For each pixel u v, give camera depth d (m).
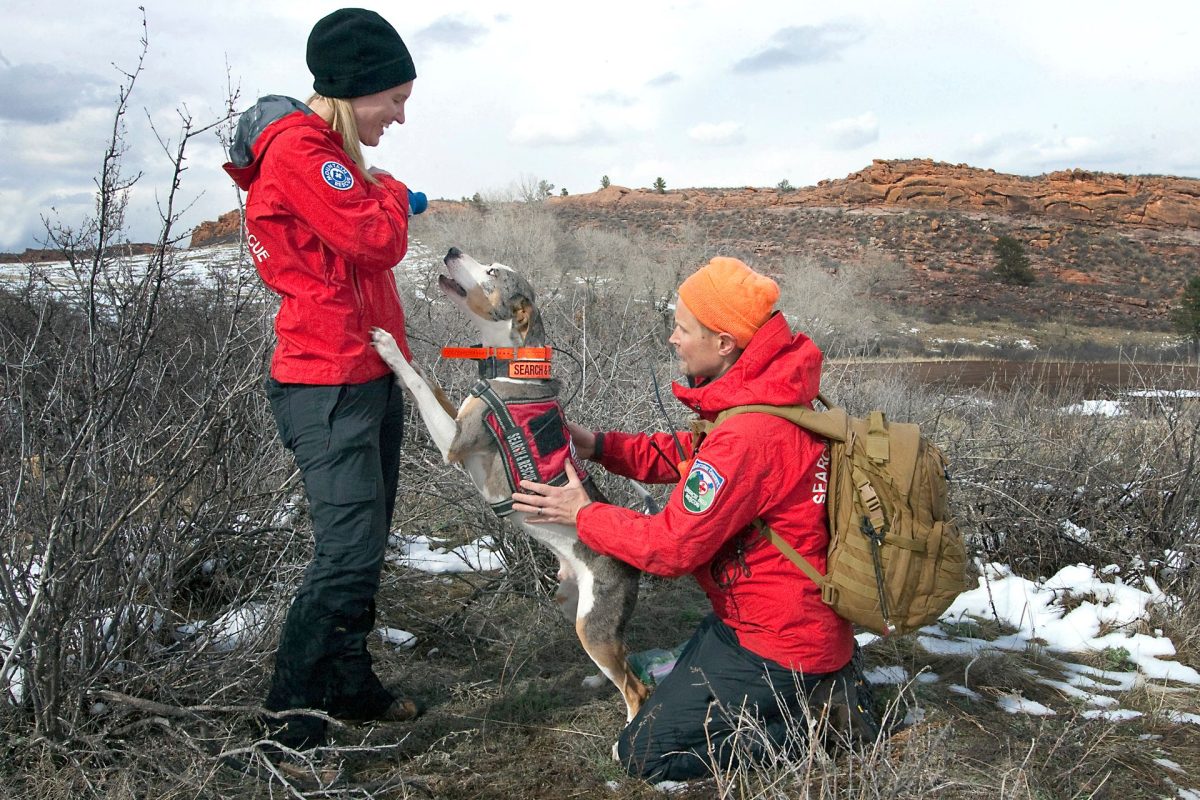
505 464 3.67
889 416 7.77
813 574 3.36
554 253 18.72
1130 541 5.62
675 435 4.07
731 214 61.00
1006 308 42.22
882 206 62.56
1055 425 7.31
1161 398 7.08
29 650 3.06
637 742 3.44
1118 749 3.69
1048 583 5.40
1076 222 60.75
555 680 4.20
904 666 4.39
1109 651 4.61
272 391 3.35
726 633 3.50
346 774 3.38
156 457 3.46
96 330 3.34
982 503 5.95
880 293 41.09
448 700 3.98
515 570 4.93
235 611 3.92
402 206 3.32
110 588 3.37
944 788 3.05
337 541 3.26
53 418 3.31
